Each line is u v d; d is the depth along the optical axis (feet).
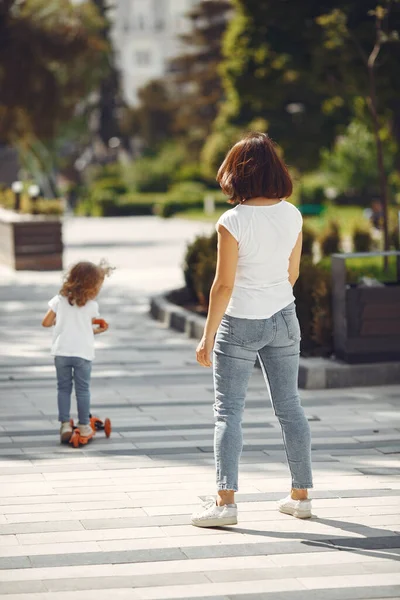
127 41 573.74
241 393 23.75
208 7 384.47
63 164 322.96
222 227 22.98
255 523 23.95
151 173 339.77
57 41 128.06
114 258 112.88
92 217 260.62
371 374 40.75
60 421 32.17
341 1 81.66
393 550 22.12
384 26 74.18
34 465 29.32
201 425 34.47
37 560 21.49
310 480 24.40
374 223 132.57
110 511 24.89
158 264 104.63
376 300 41.04
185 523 23.99
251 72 114.93
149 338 54.34
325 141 163.12
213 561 21.48
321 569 21.03
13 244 97.30
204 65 387.75
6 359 48.08
